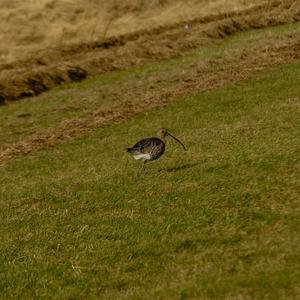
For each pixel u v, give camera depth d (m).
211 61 120.25
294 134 70.00
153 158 58.97
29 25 145.38
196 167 64.19
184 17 157.88
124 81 117.81
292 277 42.22
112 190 61.84
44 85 120.56
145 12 159.88
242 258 45.56
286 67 107.81
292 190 55.25
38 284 45.41
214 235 49.25
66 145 86.00
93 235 52.03
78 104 107.12
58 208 59.72
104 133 88.50
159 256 47.38
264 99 89.38
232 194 56.06
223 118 83.06
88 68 127.38
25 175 74.69
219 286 42.50
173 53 133.62
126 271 45.94
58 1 157.25
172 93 104.19
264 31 144.62
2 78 119.50
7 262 49.34
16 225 56.94
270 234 48.28
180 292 42.41
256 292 41.31
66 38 142.62
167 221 52.38
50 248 51.03
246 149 67.25
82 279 45.44
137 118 93.50
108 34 146.38
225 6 164.62
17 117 104.38
